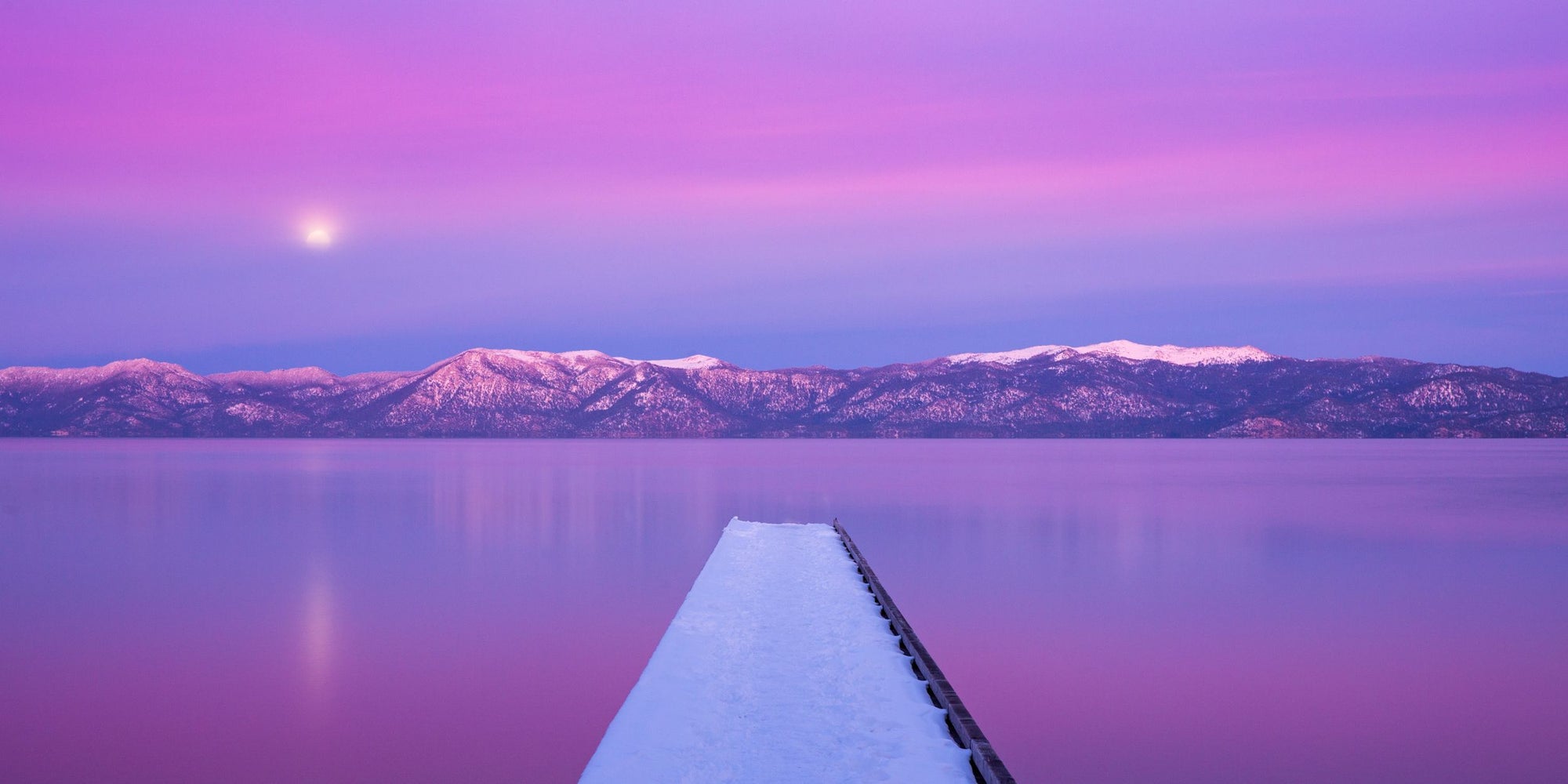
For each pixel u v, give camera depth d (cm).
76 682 1485
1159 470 8381
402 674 1506
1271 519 3931
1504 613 2050
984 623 1902
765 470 8244
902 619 1266
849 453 13838
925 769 746
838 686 976
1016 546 3023
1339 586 2345
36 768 1135
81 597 2159
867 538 3212
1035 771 1158
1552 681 1528
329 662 1575
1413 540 3241
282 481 6500
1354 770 1168
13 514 4059
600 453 13750
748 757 774
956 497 5081
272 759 1158
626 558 2703
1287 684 1504
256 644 1705
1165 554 2880
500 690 1418
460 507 4381
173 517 3916
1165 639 1784
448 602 2073
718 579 1684
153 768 1137
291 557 2753
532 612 1959
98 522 3738
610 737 821
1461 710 1385
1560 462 10388
